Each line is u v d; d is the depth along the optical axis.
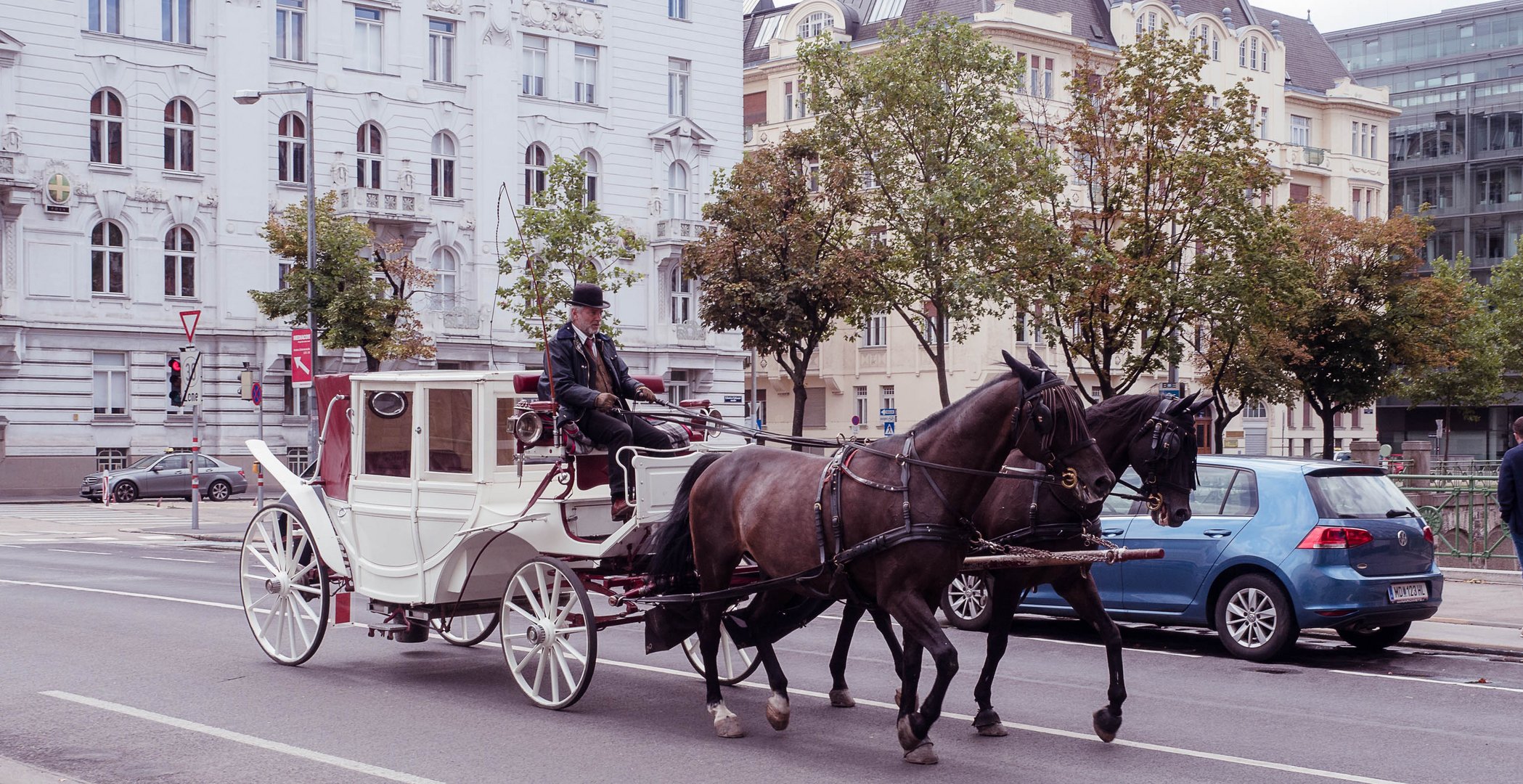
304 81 45.12
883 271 30.67
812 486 8.46
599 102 52.00
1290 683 11.15
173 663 11.38
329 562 11.13
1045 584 13.74
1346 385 48.12
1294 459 13.01
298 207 36.44
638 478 9.48
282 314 35.31
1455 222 88.12
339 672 11.05
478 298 48.25
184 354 28.88
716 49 55.31
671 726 9.05
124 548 25.52
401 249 42.38
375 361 36.50
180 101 43.81
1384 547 12.41
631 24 52.66
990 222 28.70
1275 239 26.19
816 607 9.26
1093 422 9.20
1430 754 8.44
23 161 40.56
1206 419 12.84
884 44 30.80
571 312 10.02
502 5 48.97
